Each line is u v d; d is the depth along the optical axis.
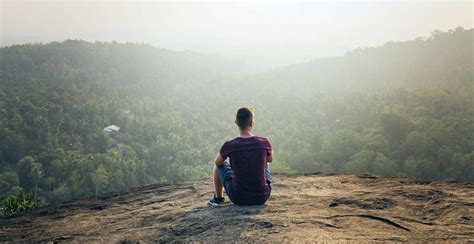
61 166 72.00
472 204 3.67
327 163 67.81
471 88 107.06
